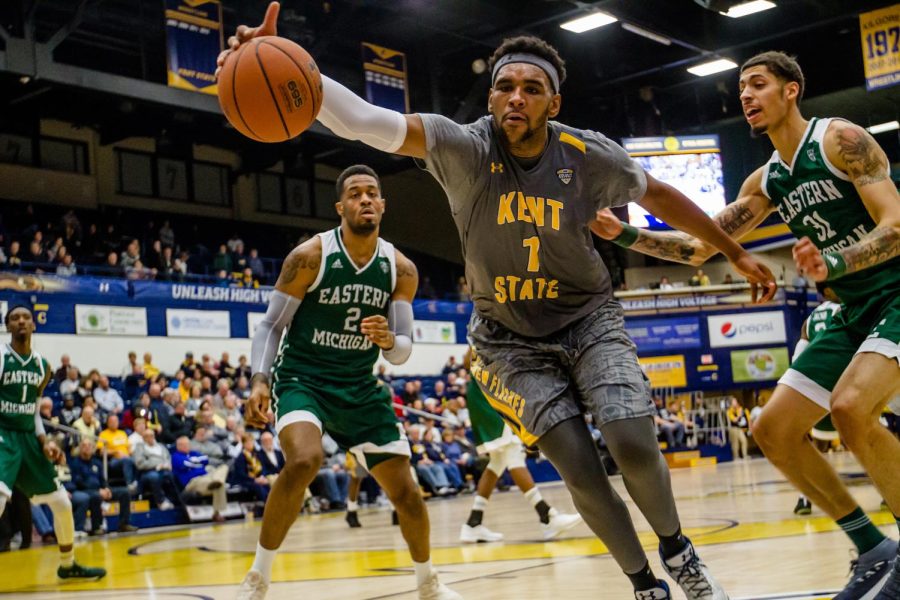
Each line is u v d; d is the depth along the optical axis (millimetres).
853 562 3395
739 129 26156
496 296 3010
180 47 17844
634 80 24891
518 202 2857
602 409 2773
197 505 13039
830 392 3340
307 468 3789
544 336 3035
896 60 18484
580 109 25016
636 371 2863
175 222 23094
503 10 20062
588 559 5320
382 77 20984
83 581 6145
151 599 4852
